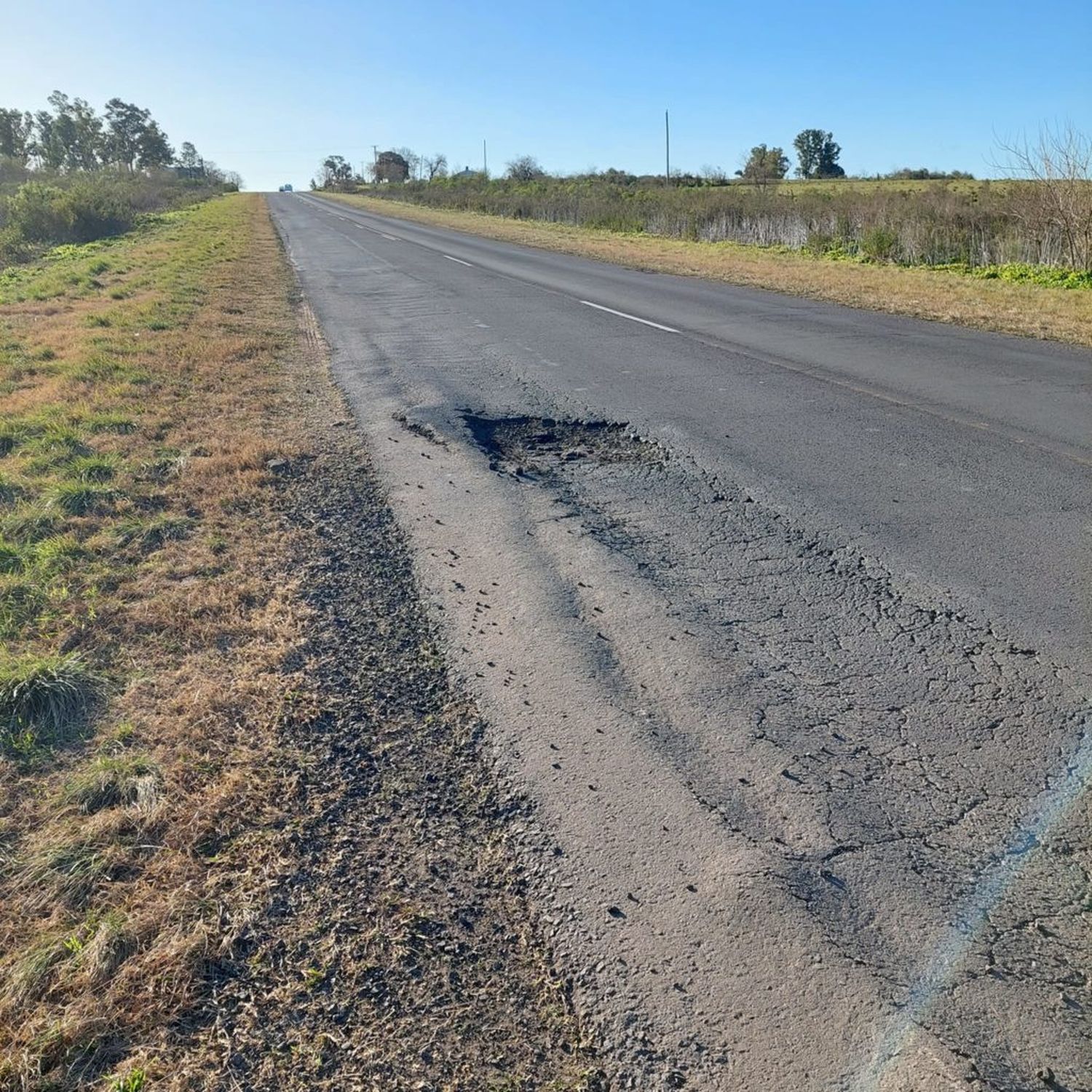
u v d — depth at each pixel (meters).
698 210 29.62
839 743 3.12
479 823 2.81
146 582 4.45
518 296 15.52
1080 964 2.23
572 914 2.45
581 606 4.20
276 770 3.04
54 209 31.28
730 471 6.06
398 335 11.75
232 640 3.91
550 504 5.55
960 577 4.34
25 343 10.41
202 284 16.31
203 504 5.52
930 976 2.21
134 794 2.91
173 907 2.46
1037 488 5.53
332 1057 2.05
